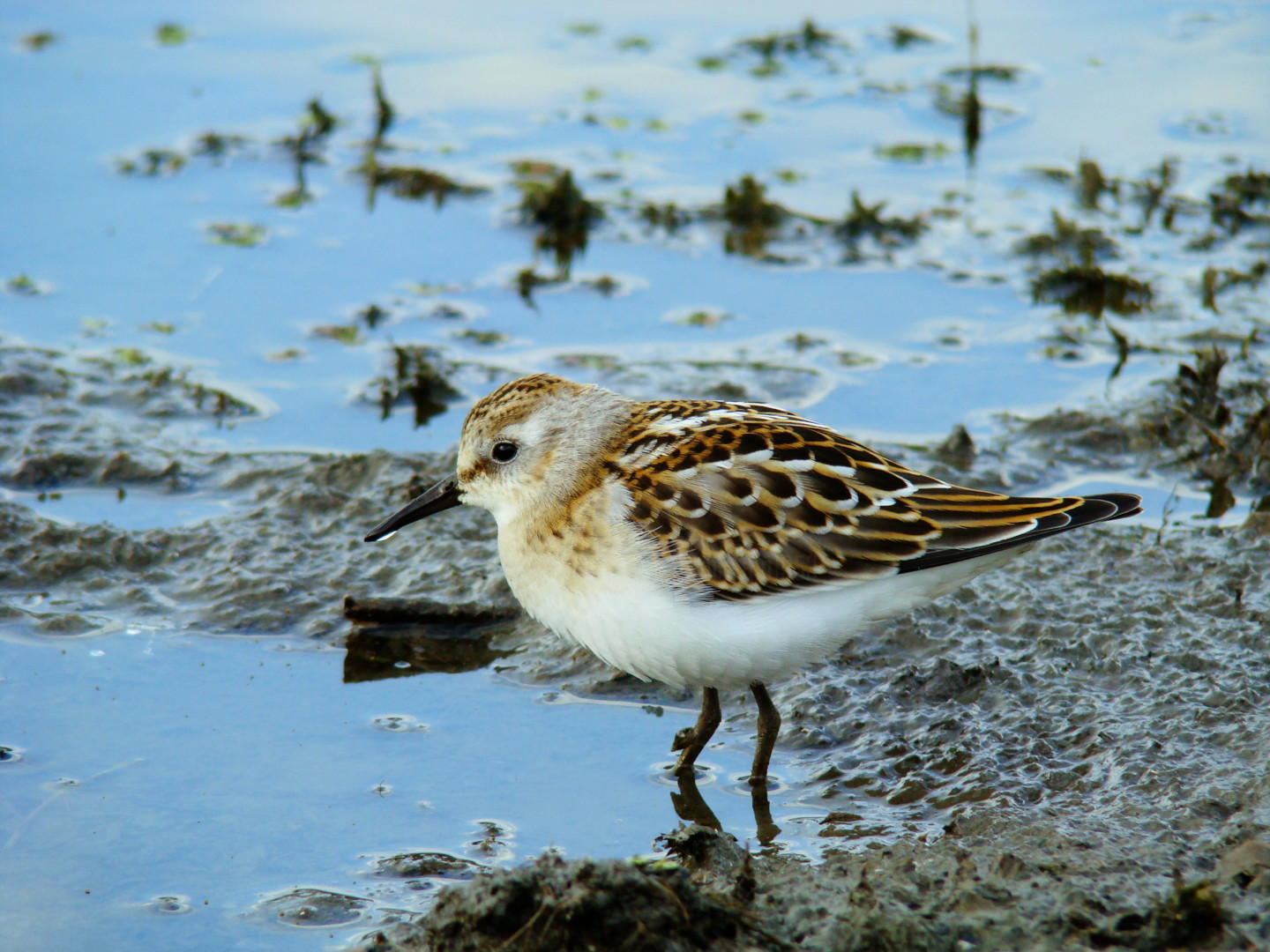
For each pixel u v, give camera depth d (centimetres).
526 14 2262
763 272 1644
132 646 1095
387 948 742
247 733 991
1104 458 1323
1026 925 731
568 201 1722
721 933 730
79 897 825
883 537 902
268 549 1212
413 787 933
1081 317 1535
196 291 1602
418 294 1603
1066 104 1947
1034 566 1155
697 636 899
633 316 1562
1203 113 1900
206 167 1838
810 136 1916
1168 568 1138
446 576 1186
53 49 2091
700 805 916
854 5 2273
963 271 1625
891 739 966
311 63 2098
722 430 936
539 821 899
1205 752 912
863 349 1498
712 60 2116
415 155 1873
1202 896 720
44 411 1391
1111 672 1012
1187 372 1384
